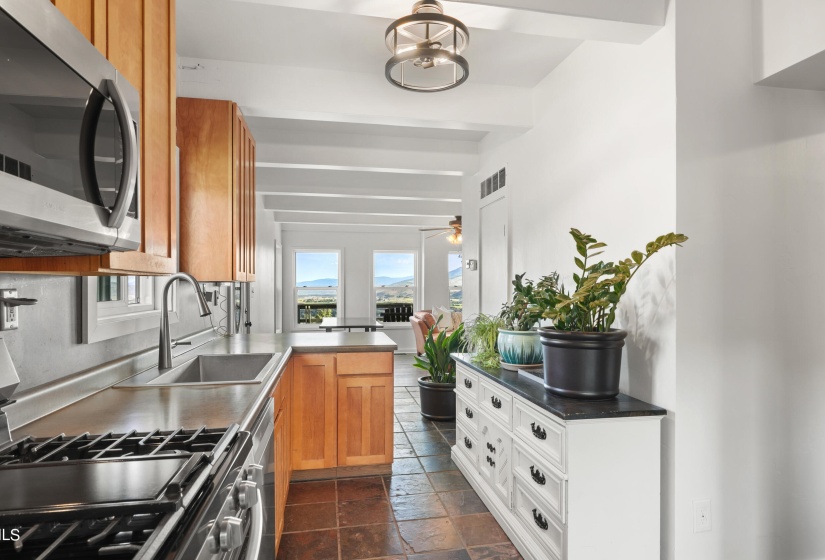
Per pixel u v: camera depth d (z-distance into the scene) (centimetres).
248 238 325
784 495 196
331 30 252
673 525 188
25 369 134
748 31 196
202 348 274
